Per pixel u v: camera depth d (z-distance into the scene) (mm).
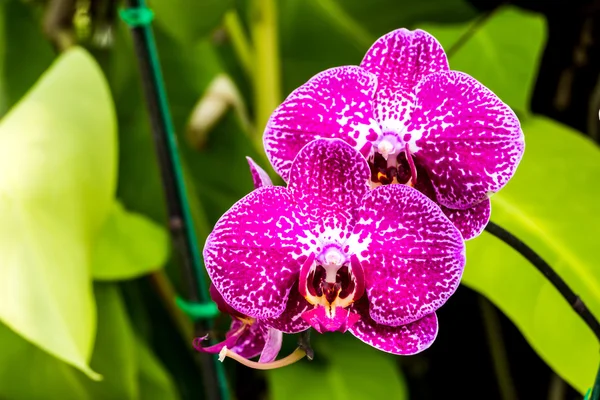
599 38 849
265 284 600
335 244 602
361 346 888
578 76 871
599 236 761
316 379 857
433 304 593
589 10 842
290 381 856
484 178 596
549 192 781
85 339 729
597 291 744
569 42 863
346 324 590
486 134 594
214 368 780
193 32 836
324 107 597
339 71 595
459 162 599
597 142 880
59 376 858
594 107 867
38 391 860
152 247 875
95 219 771
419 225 590
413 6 922
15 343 857
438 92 597
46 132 767
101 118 781
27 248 739
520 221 767
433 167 603
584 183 785
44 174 756
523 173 792
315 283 606
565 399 924
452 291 590
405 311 597
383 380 865
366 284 602
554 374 933
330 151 586
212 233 592
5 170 752
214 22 836
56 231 750
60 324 728
